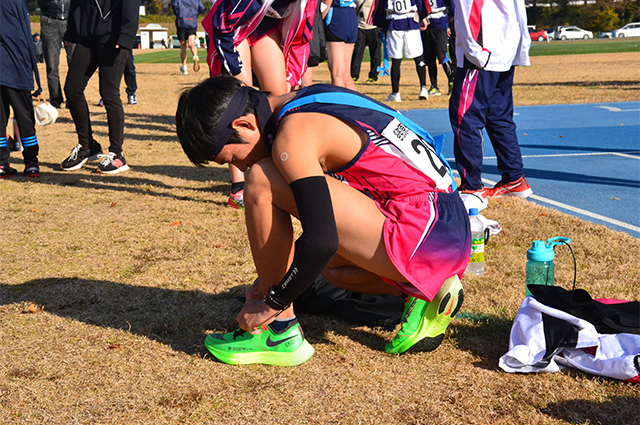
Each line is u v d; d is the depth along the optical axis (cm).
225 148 220
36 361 242
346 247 232
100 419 203
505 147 507
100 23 597
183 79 1808
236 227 434
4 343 258
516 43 467
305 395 217
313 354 249
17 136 653
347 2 619
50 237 411
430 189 234
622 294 302
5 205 494
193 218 458
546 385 221
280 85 411
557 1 7725
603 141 814
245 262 363
